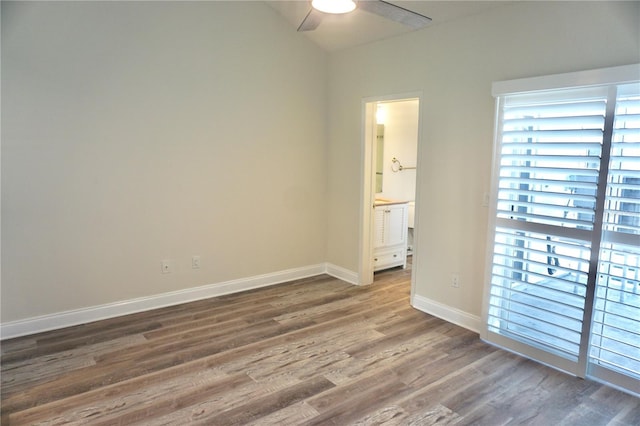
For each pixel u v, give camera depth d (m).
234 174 4.13
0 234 3.05
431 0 3.16
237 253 4.27
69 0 3.12
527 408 2.38
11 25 2.94
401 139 5.61
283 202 4.54
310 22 2.87
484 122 3.20
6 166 3.02
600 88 2.49
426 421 2.25
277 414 2.29
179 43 3.65
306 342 3.18
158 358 2.90
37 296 3.24
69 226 3.31
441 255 3.63
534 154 2.84
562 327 2.75
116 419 2.23
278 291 4.34
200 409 2.33
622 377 2.55
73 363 2.81
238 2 3.95
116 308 3.60
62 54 3.13
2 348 2.99
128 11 3.38
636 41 2.37
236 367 2.79
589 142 2.56
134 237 3.62
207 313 3.71
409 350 3.06
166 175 3.72
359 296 4.22
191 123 3.80
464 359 2.94
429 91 3.60
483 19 3.14
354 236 4.57
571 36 2.65
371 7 2.54
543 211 2.82
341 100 4.56
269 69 4.23
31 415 2.25
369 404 2.40
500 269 3.08
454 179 3.46
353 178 4.51
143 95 3.52
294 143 4.54
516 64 2.96
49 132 3.15
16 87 3.00
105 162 3.41
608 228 2.52
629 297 2.46
